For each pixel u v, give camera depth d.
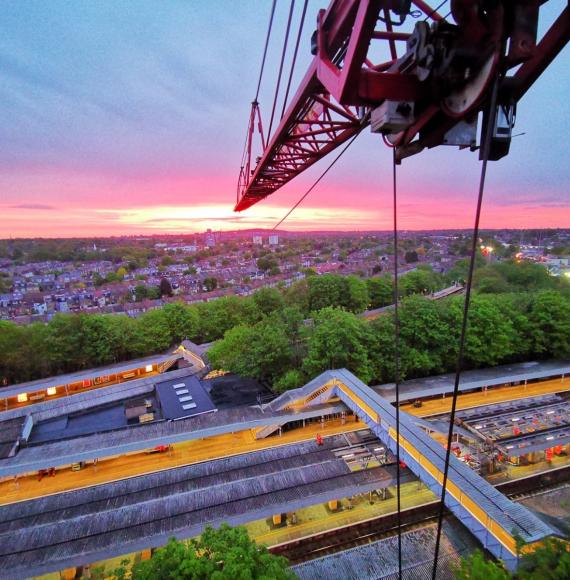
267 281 185.25
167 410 47.06
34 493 34.31
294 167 29.62
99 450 35.78
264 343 50.81
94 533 27.11
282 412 41.66
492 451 38.50
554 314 55.59
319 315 57.16
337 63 13.13
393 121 7.07
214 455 38.72
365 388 40.44
